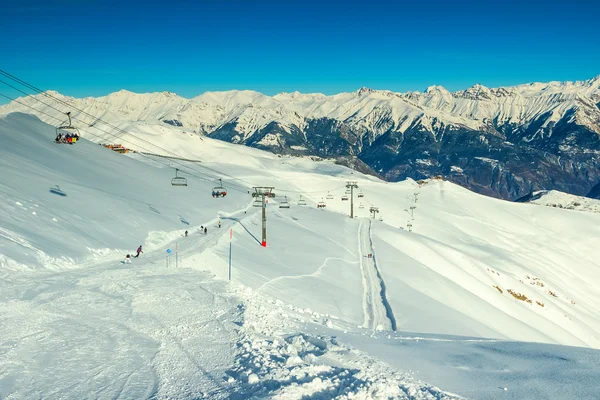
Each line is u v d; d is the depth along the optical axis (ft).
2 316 57.62
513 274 377.30
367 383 34.24
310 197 595.06
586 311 363.97
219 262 146.20
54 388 35.83
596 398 33.17
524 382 37.40
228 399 32.73
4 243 102.37
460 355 47.83
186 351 45.01
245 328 53.11
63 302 67.62
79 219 153.38
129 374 38.93
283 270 164.55
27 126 297.74
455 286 214.69
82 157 282.77
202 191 352.08
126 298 71.41
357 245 273.54
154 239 175.94
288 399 31.68
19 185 157.79
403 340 57.36
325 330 59.26
